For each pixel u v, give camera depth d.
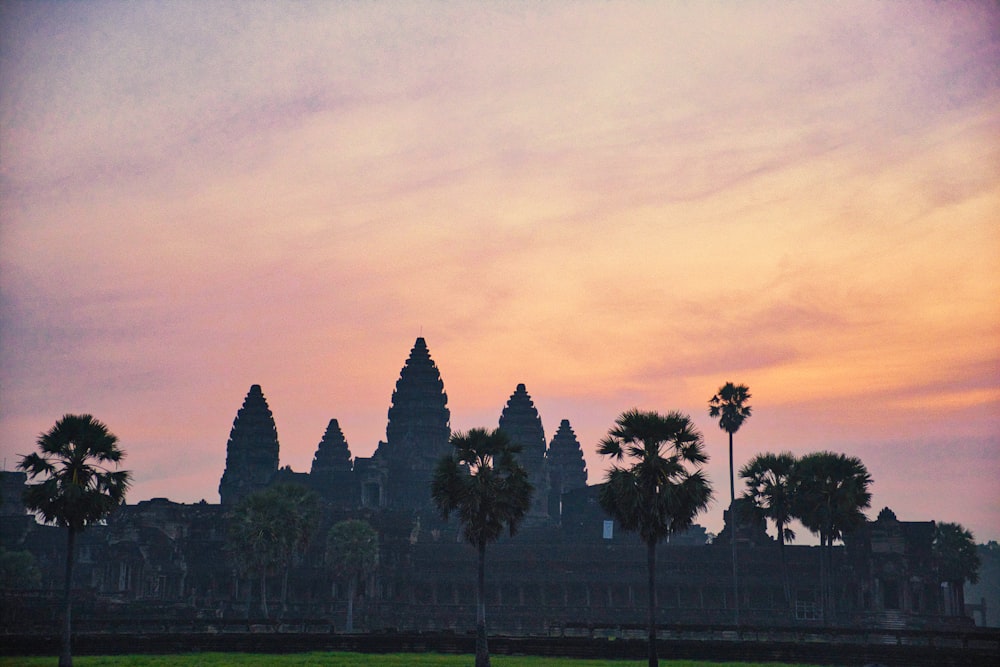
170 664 72.19
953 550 159.00
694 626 89.00
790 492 119.56
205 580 173.38
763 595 157.12
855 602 153.12
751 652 77.44
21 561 153.25
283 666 70.69
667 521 68.81
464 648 82.88
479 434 74.44
